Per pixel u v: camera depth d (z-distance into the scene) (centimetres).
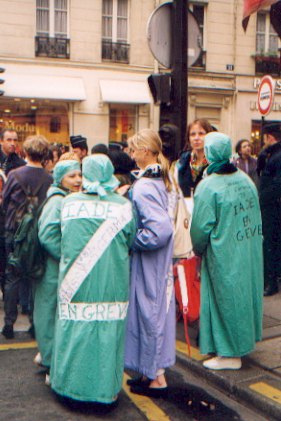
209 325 446
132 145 421
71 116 1930
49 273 425
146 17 1994
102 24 1972
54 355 396
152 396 420
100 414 389
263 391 409
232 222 432
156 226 395
